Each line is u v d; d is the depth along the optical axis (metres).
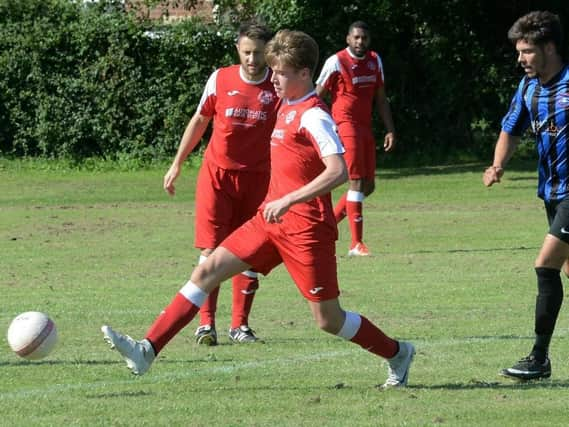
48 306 31.16
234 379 21.62
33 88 83.06
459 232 50.28
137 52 82.69
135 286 35.25
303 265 19.44
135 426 17.77
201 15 88.69
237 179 26.22
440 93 87.44
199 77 82.94
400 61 86.75
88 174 80.44
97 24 82.12
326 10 84.50
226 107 25.91
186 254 43.47
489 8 87.06
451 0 86.25
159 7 95.88
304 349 25.03
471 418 18.25
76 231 51.38
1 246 46.00
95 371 22.45
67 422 18.03
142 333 27.02
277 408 18.98
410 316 29.34
